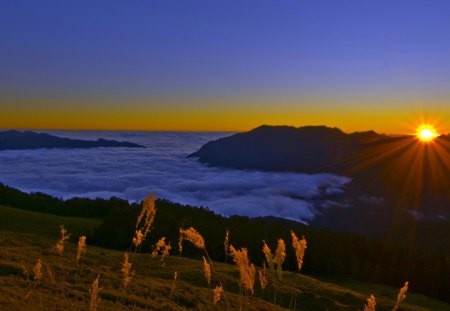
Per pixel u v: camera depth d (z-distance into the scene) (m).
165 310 12.53
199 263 22.83
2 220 39.06
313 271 41.19
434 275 37.19
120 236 33.53
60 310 9.66
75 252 20.22
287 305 17.03
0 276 12.58
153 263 21.12
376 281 39.81
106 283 14.48
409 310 22.53
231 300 15.30
